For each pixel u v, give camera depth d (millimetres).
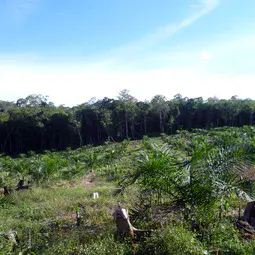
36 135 42594
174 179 4207
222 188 3979
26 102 53344
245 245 3402
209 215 4059
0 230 4875
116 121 43656
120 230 4055
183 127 47625
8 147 42875
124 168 13336
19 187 10430
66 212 6535
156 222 4316
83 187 10867
